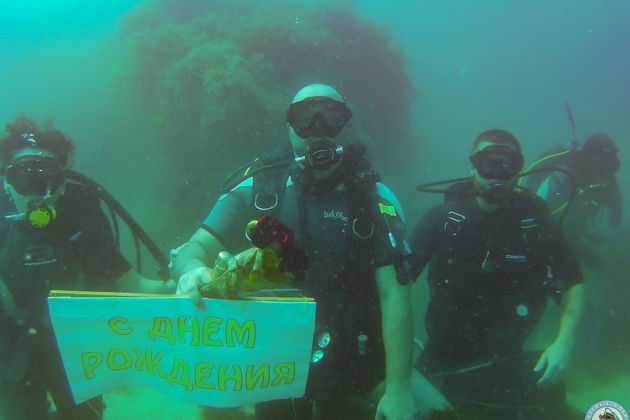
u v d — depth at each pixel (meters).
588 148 4.77
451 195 3.30
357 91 11.34
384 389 2.32
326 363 2.09
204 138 8.49
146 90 10.09
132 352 1.53
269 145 8.57
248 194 2.18
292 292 1.82
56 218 2.16
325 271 2.03
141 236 2.45
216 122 8.28
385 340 1.89
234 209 2.15
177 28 10.12
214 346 1.52
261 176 2.18
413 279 3.01
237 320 1.50
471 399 3.01
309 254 2.05
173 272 2.10
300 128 2.13
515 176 2.90
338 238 2.05
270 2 11.60
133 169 11.56
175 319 1.50
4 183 2.18
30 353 2.10
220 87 8.24
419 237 3.17
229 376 1.54
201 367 1.53
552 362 2.57
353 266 2.07
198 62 8.67
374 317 2.16
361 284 2.11
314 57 10.21
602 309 5.48
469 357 3.30
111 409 3.54
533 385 2.95
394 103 12.59
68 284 2.24
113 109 11.63
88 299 1.46
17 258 2.08
